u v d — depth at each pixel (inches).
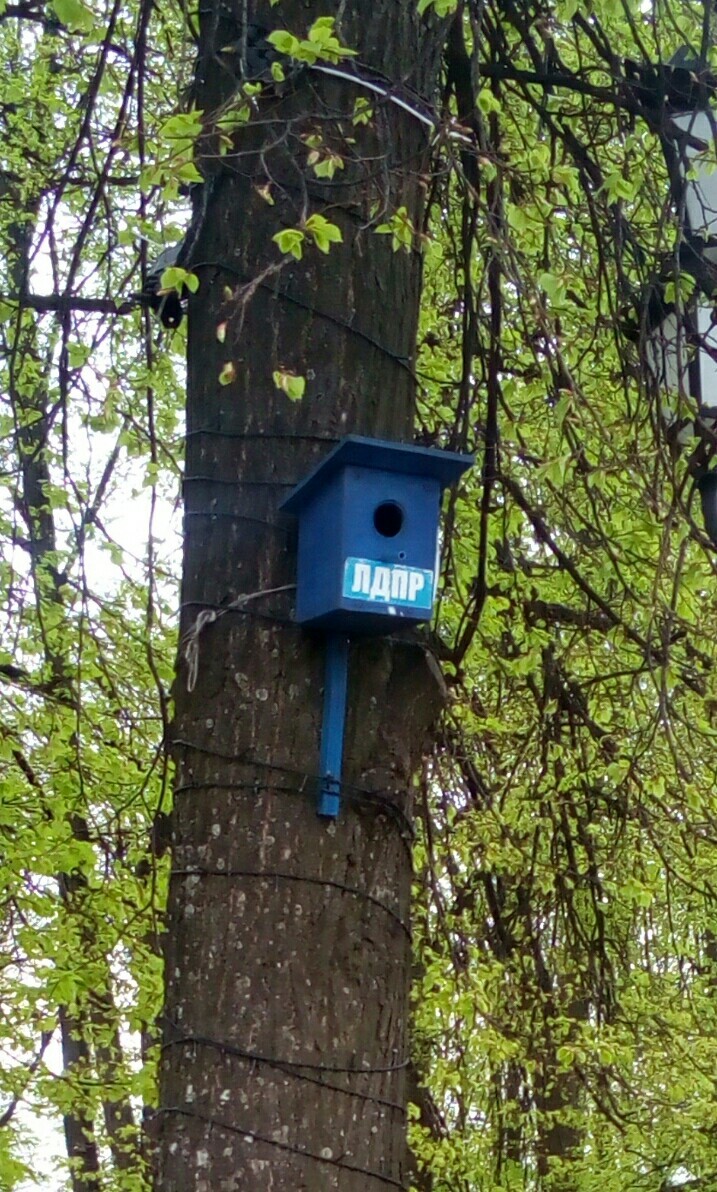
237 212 110.7
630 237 166.2
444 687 107.5
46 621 218.2
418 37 121.3
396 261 112.0
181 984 96.9
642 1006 282.7
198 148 113.6
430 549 99.0
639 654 214.2
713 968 348.5
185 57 171.5
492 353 149.5
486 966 243.1
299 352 107.0
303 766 99.2
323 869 97.8
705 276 157.8
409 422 111.5
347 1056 95.2
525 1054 257.3
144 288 144.3
